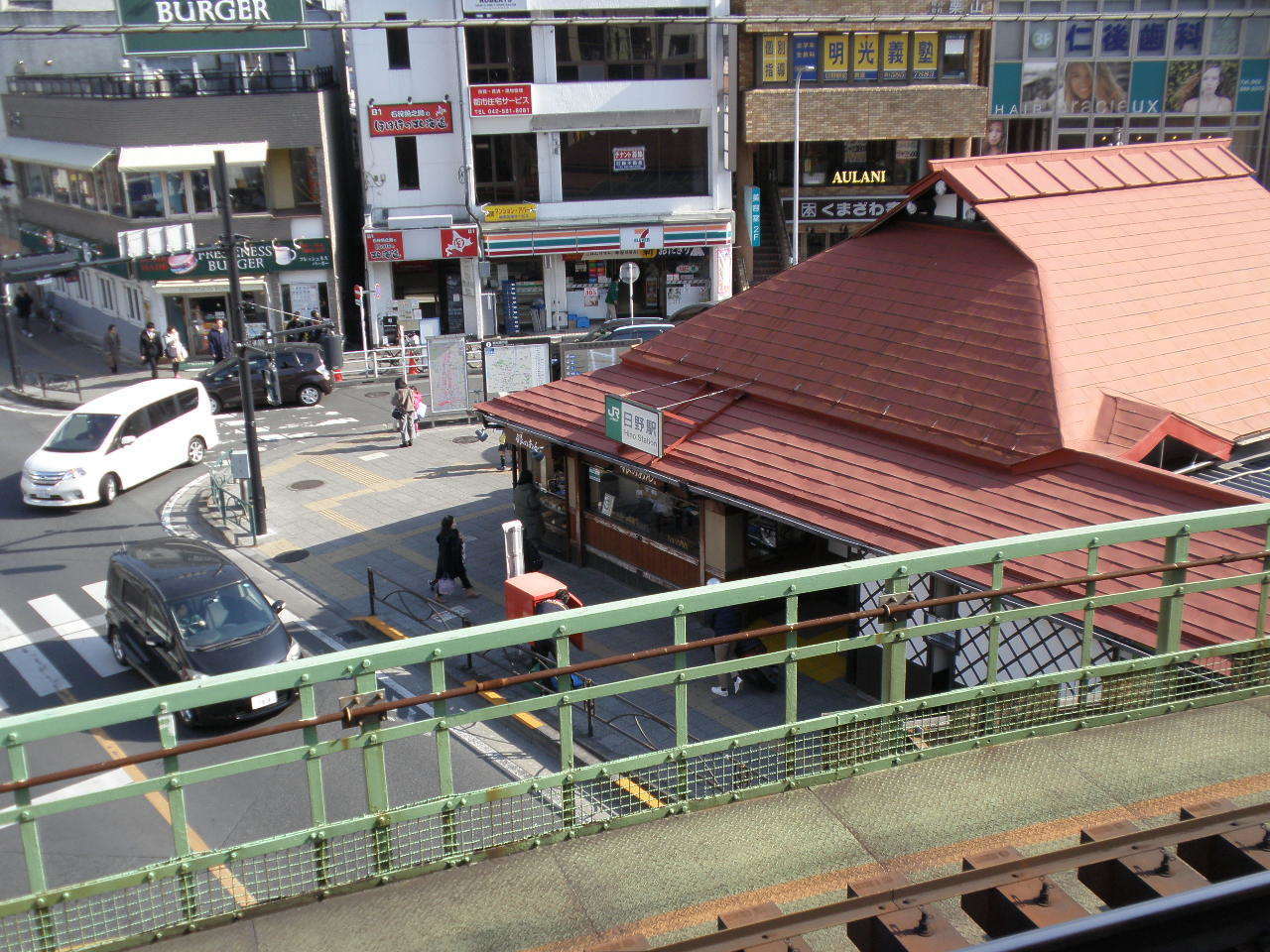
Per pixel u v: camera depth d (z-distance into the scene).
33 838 4.55
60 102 43.78
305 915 4.91
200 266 39.47
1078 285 18.17
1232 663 6.86
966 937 4.77
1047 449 15.28
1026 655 13.61
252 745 15.30
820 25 40.12
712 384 20.30
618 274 43.31
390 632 19.52
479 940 4.78
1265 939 3.73
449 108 40.50
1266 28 45.22
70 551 23.55
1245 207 21.94
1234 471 16.00
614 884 5.12
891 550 14.79
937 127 41.50
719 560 18.89
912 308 19.08
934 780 5.88
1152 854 4.58
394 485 27.47
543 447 22.72
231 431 32.22
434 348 31.83
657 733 15.66
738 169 43.03
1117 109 45.56
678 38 40.81
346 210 45.72
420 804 5.20
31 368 40.31
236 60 44.31
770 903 4.50
